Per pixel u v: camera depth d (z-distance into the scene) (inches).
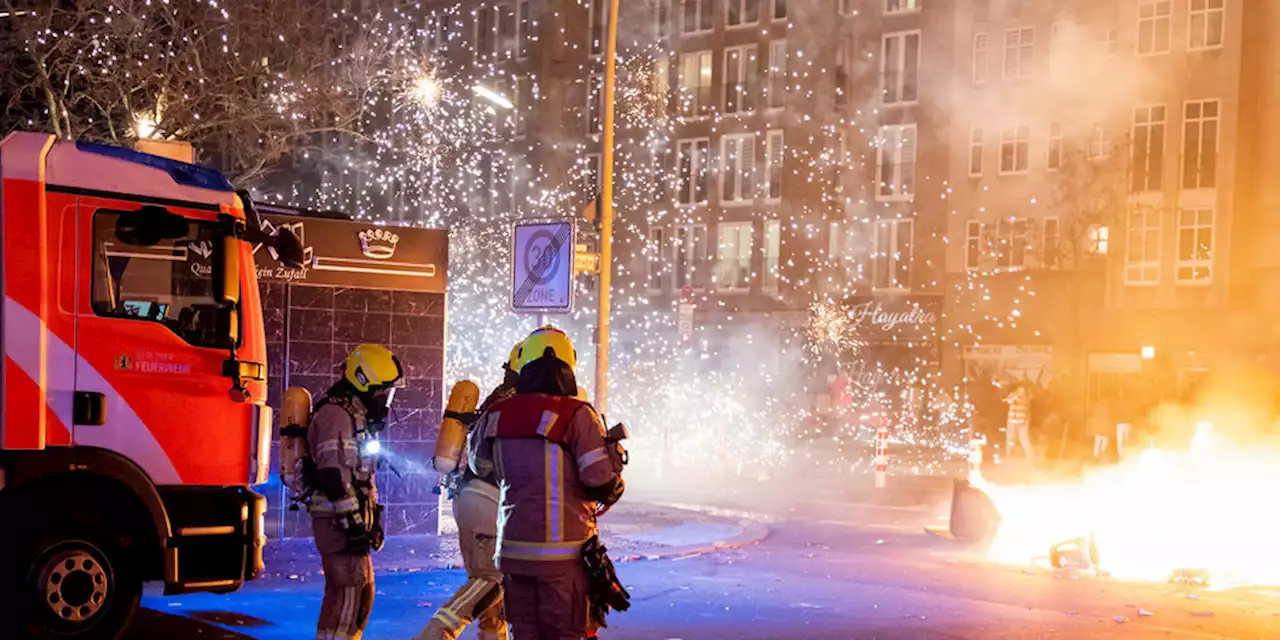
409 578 441.7
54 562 294.2
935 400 1563.7
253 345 326.0
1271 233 1459.2
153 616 355.6
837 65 1754.4
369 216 1929.1
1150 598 427.5
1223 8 1478.8
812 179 1765.5
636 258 1886.1
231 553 319.3
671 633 358.3
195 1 965.8
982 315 1617.9
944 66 1665.8
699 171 1873.8
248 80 1021.8
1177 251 1501.0
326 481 269.3
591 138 1914.4
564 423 225.1
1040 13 1592.0
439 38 1991.9
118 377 304.5
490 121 1952.5
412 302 537.3
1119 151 1534.2
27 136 302.0
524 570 223.5
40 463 293.4
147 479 303.3
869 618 383.9
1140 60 1525.6
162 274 320.2
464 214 1876.2
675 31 1886.1
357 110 1071.0
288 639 330.3
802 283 1768.0
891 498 821.2
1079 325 1550.2
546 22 1919.3
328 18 1242.0
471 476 282.0
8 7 829.8
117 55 902.4
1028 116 1601.9
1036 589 445.1
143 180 309.6
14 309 293.6
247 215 324.5
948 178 1660.9
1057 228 1579.7
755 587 443.5
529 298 585.9
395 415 536.7
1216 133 1481.3
